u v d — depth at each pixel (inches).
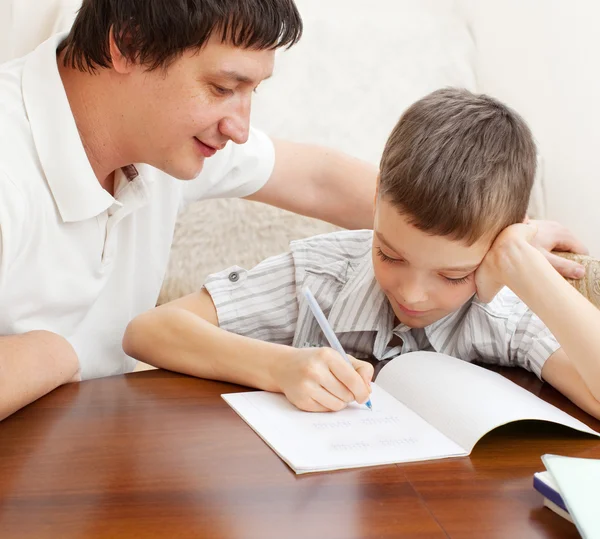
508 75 76.4
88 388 34.5
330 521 23.0
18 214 36.1
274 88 73.4
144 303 50.4
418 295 38.1
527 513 24.0
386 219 37.2
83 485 24.8
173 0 34.1
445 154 36.2
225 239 70.2
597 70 66.1
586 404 34.6
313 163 54.4
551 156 73.3
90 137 39.9
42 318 41.7
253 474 26.0
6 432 29.1
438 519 23.4
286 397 33.4
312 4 78.9
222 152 50.1
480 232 36.6
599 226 67.9
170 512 23.2
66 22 62.3
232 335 37.3
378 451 28.0
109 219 42.8
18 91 39.2
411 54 75.9
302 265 44.6
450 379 33.4
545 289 36.5
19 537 21.6
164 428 29.9
